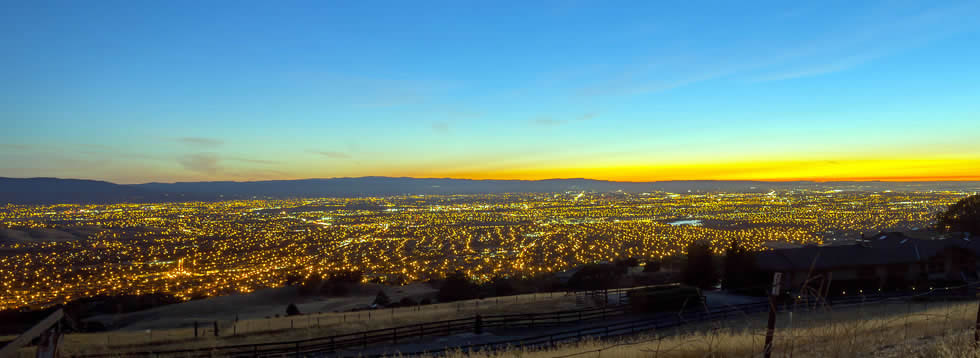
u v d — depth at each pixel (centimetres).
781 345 976
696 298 3712
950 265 4628
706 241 15050
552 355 1591
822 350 938
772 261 4472
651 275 6525
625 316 3584
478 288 6719
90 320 5262
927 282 4400
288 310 5212
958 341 936
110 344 3053
